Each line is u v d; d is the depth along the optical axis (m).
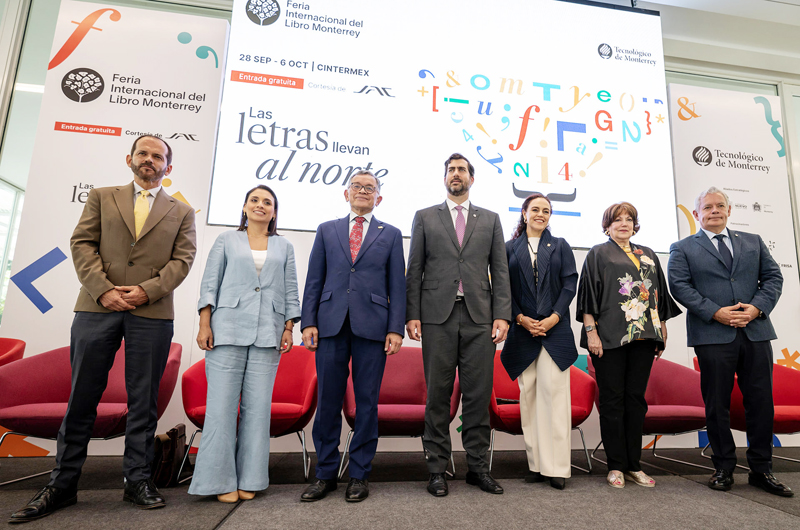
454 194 2.44
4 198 3.54
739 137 4.16
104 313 1.94
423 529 1.64
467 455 2.24
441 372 2.20
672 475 2.58
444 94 3.76
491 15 3.95
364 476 2.04
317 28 3.68
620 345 2.35
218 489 1.92
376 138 3.61
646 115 4.00
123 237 2.02
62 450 1.86
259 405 2.05
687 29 4.61
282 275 2.22
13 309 3.05
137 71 3.45
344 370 2.13
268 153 3.45
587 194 3.79
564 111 3.89
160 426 3.09
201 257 3.29
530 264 2.47
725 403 2.33
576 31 4.05
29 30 3.78
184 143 3.43
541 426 2.32
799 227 4.29
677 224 3.87
